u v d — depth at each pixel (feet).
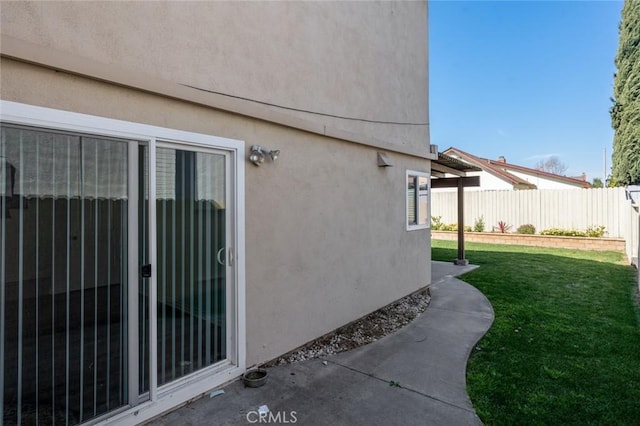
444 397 11.06
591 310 19.99
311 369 12.94
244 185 12.30
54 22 8.09
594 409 10.34
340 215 16.87
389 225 20.75
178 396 10.31
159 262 10.23
